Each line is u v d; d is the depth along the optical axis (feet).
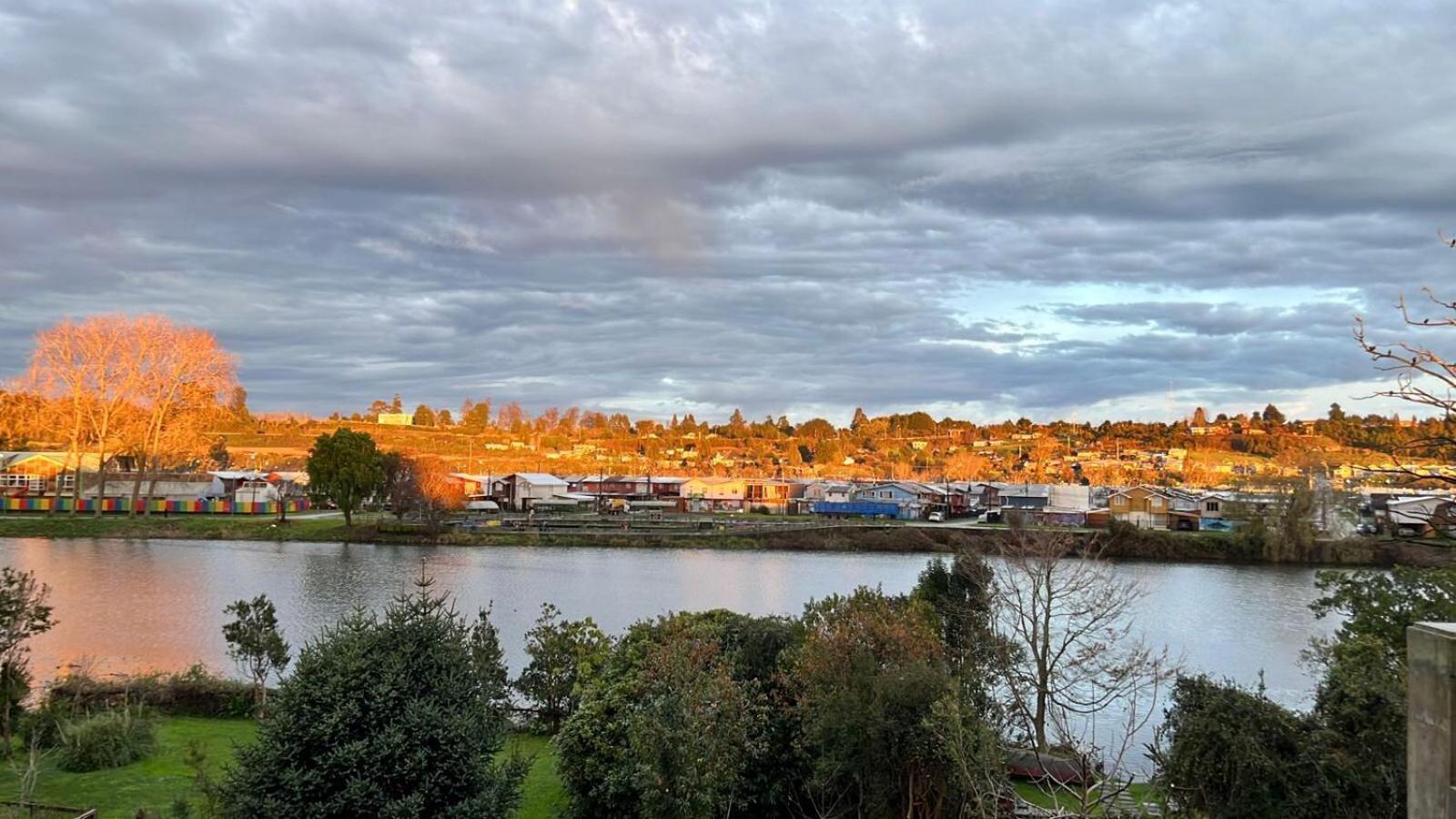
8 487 358.23
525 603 188.44
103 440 326.44
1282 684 127.13
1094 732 88.94
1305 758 49.14
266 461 593.01
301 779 48.26
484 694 55.83
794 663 73.51
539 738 93.81
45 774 76.84
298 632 155.02
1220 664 140.56
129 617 166.40
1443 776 24.06
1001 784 61.26
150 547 273.54
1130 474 642.22
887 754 63.26
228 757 81.97
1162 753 67.26
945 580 107.04
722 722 64.28
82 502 341.62
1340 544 259.80
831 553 284.82
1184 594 209.56
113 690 100.94
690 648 70.44
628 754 66.08
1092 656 105.60
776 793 70.64
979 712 75.46
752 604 189.37
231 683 102.83
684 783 59.67
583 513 387.96
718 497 425.28
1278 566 257.96
